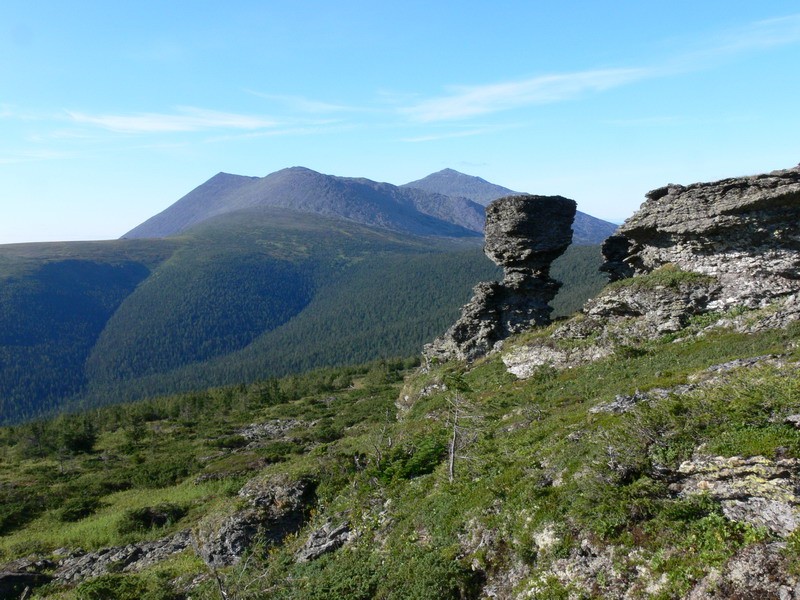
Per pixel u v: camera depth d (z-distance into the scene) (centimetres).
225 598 2114
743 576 1262
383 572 1994
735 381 1905
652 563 1412
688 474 1589
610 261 4750
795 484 1381
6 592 3131
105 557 3494
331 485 3219
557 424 2448
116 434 8431
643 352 3425
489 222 5072
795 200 3188
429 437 3206
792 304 3097
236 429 8300
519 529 1752
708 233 3584
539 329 4644
